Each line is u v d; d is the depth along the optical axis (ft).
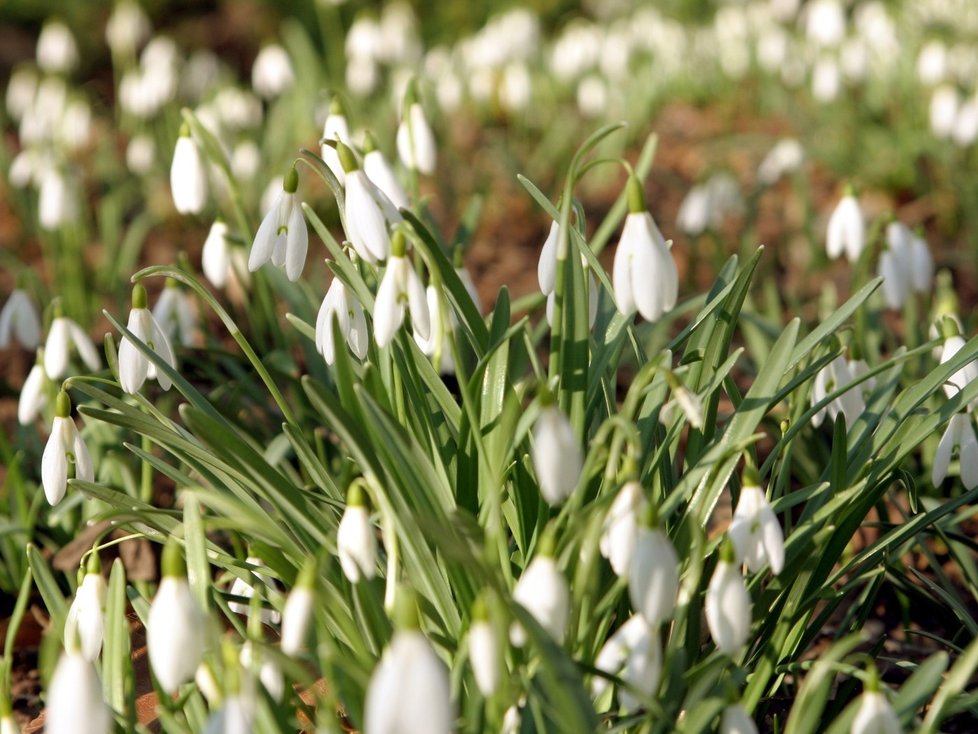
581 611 2.26
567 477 2.14
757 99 6.64
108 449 2.79
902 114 5.38
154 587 2.75
